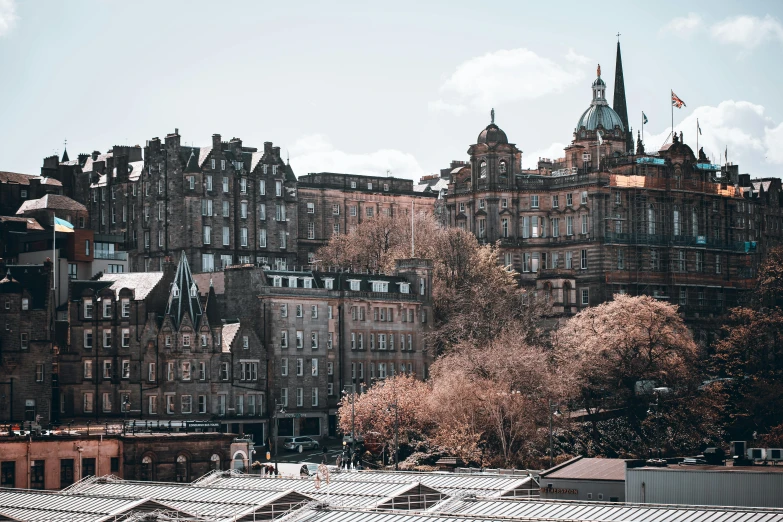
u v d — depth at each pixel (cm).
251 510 11900
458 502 12012
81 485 14225
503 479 13838
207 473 15675
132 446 16512
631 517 10856
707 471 12319
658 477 12512
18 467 15800
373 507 12050
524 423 18750
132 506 11981
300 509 11744
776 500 12088
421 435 19125
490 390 18938
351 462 18525
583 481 13125
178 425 18862
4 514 12250
